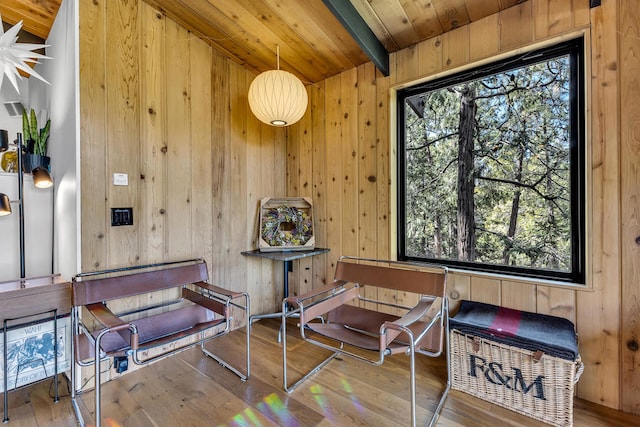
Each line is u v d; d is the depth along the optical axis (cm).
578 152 169
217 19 211
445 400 165
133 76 196
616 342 154
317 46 229
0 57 165
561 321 165
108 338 175
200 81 233
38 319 172
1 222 199
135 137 197
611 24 154
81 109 174
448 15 190
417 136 231
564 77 175
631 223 150
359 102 251
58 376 191
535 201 185
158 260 209
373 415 154
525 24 178
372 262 244
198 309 210
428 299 174
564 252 175
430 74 213
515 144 191
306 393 173
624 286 152
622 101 151
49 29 229
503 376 158
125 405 164
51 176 212
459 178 213
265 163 285
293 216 274
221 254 248
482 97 203
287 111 220
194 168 230
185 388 179
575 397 164
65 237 193
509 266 194
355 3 182
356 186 253
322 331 174
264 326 269
